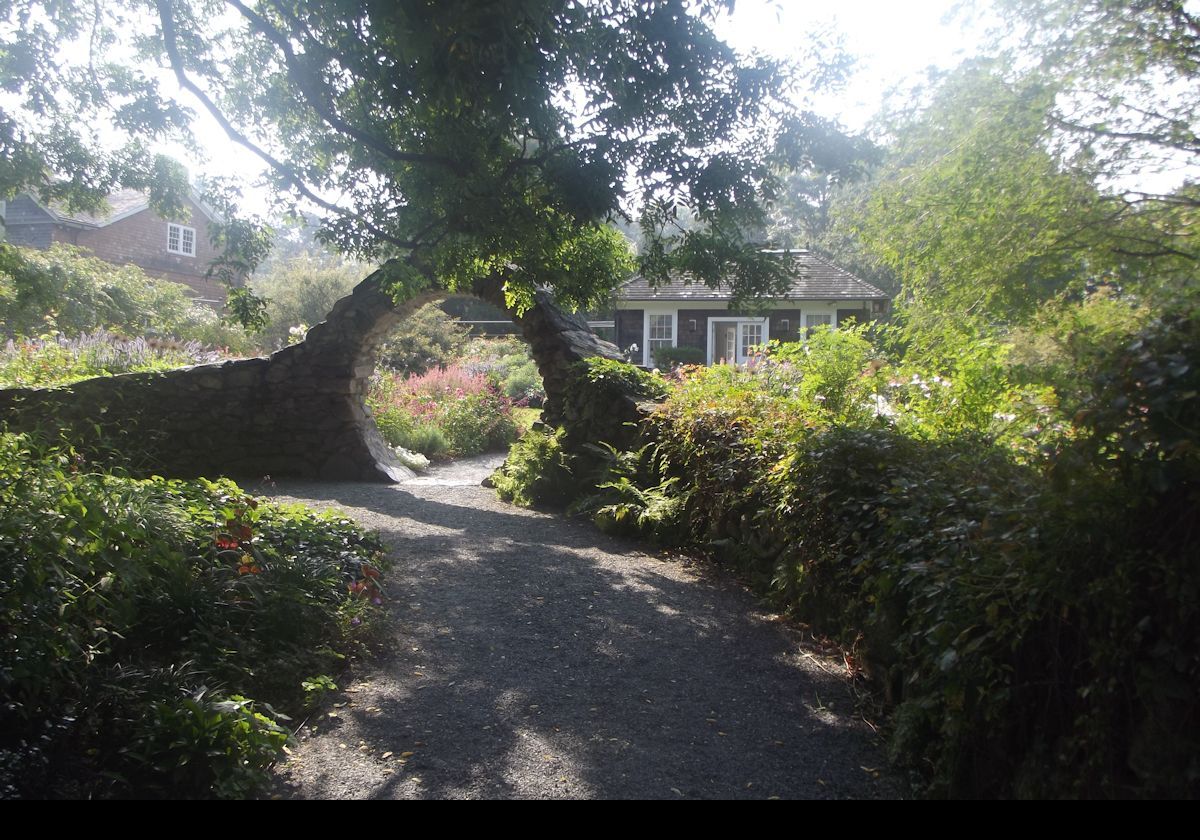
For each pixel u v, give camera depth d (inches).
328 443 384.2
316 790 115.5
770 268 244.8
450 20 155.5
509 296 332.5
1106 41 194.7
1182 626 86.7
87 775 111.0
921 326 226.8
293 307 886.4
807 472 179.5
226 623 149.9
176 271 1040.8
